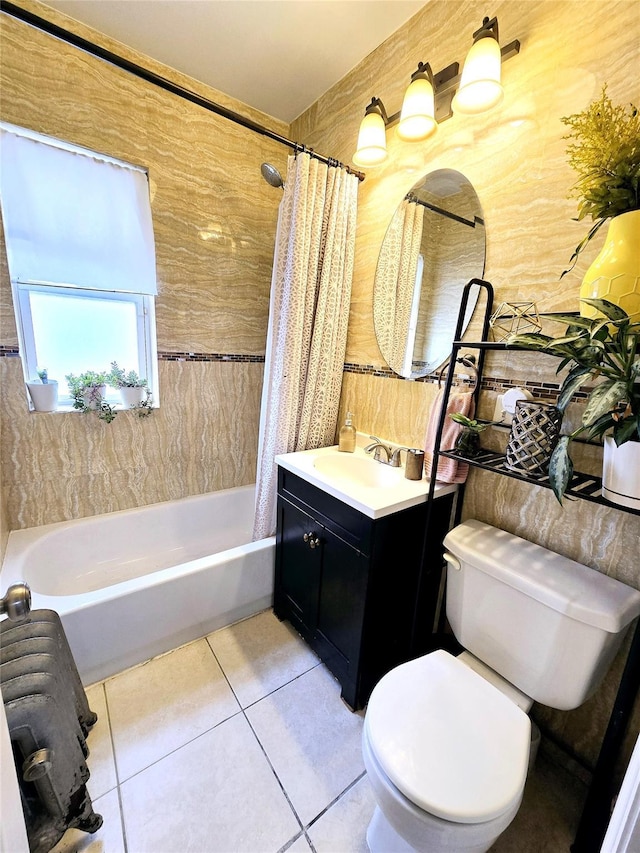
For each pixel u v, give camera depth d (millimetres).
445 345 1458
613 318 715
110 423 1874
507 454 1027
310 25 1490
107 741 1192
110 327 1887
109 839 969
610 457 786
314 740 1229
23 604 595
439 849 758
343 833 1003
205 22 1482
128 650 1431
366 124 1428
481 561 1099
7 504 1659
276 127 2111
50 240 1558
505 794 760
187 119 1795
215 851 956
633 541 987
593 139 774
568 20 1032
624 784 593
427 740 852
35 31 1405
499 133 1218
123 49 1595
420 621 1452
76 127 1535
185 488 2199
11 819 482
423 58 1424
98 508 1922
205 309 2045
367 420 1841
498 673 1117
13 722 769
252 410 2357
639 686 978
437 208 1443
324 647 1458
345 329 1858
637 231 781
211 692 1378
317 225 1650
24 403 1636
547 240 1125
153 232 1794
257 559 1717
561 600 930
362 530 1211
